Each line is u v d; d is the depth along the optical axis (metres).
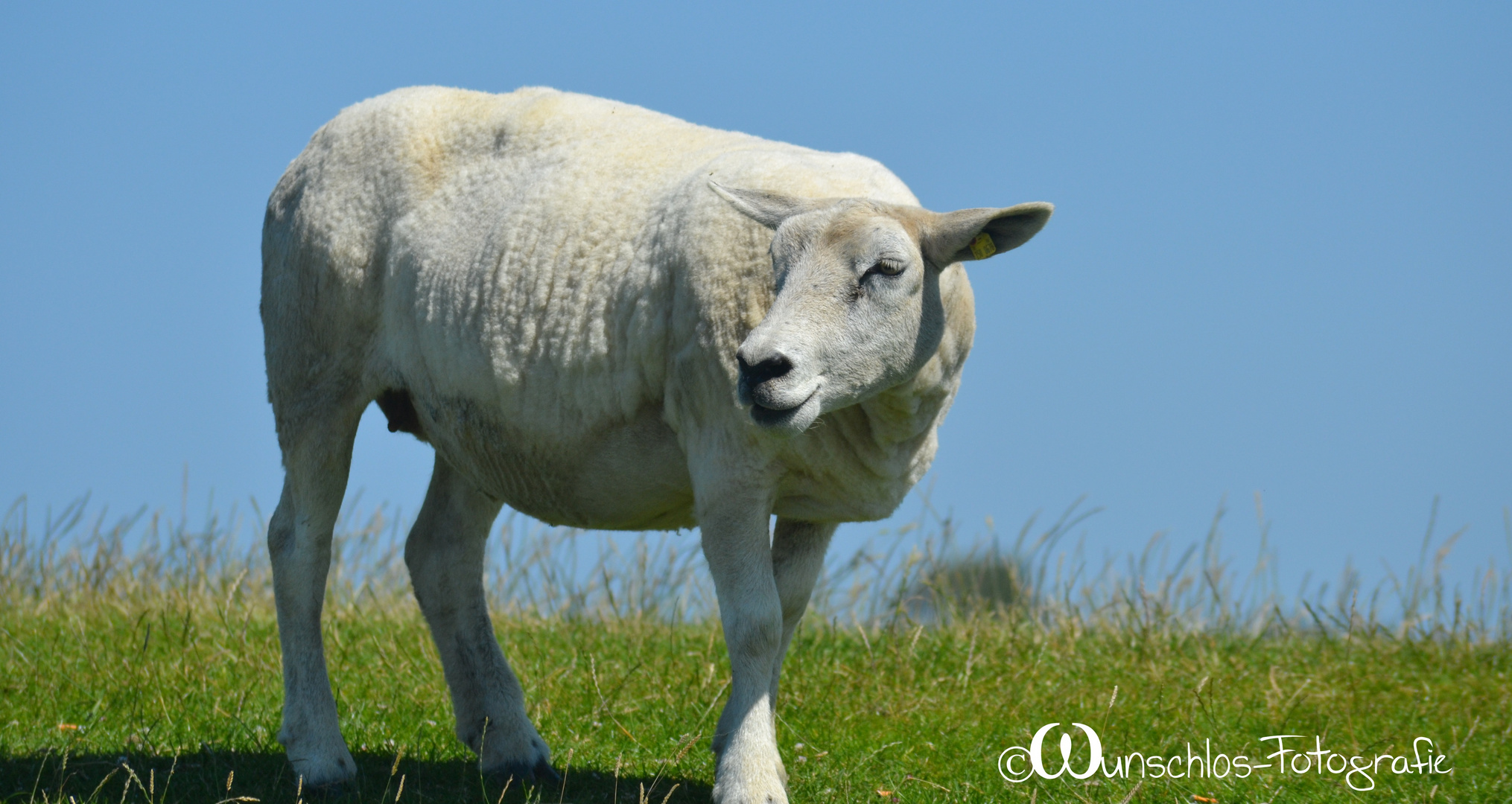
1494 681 12.87
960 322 9.12
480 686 10.66
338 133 11.10
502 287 9.76
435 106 10.95
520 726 10.48
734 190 8.62
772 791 8.45
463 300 9.98
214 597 15.98
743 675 8.73
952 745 10.93
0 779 9.64
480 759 10.43
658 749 10.98
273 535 10.73
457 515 11.09
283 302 11.04
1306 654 14.09
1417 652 13.85
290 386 10.99
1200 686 11.79
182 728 11.04
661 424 9.31
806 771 10.09
